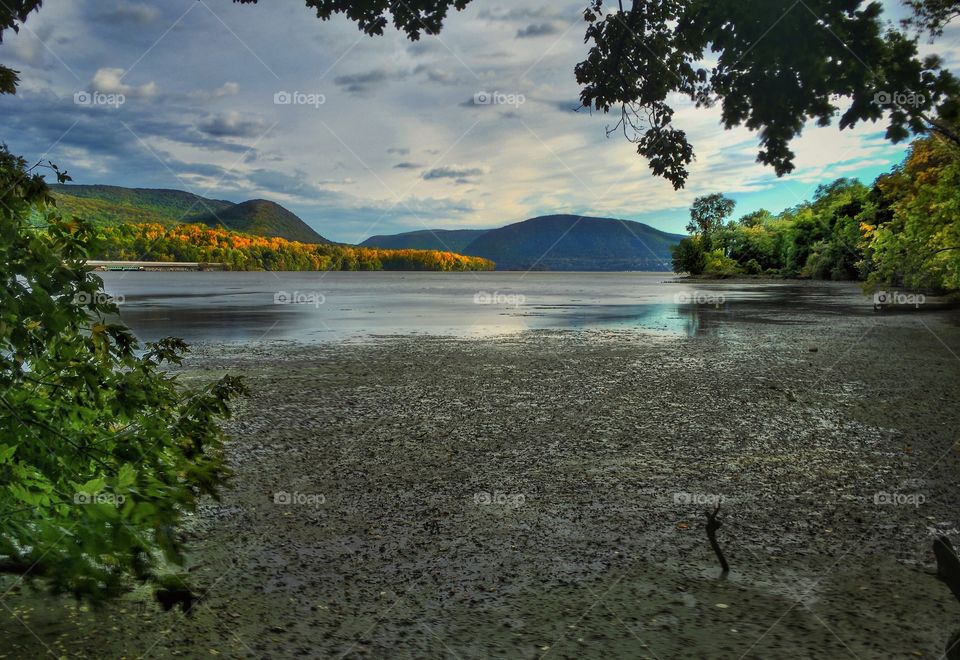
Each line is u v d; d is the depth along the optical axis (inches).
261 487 173.0
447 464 198.1
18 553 92.3
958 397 317.7
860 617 106.3
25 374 97.1
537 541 138.9
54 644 93.0
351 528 145.0
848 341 581.9
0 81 93.9
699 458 207.8
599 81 183.6
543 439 230.8
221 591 112.9
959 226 899.4
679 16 169.3
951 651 95.7
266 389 327.9
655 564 127.6
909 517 155.7
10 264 91.0
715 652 95.7
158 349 116.0
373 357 458.6
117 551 94.3
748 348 527.5
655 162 181.5
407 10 189.9
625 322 796.0
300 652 94.3
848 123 117.3
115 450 103.0
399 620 104.5
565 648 96.6
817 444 226.5
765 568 126.0
